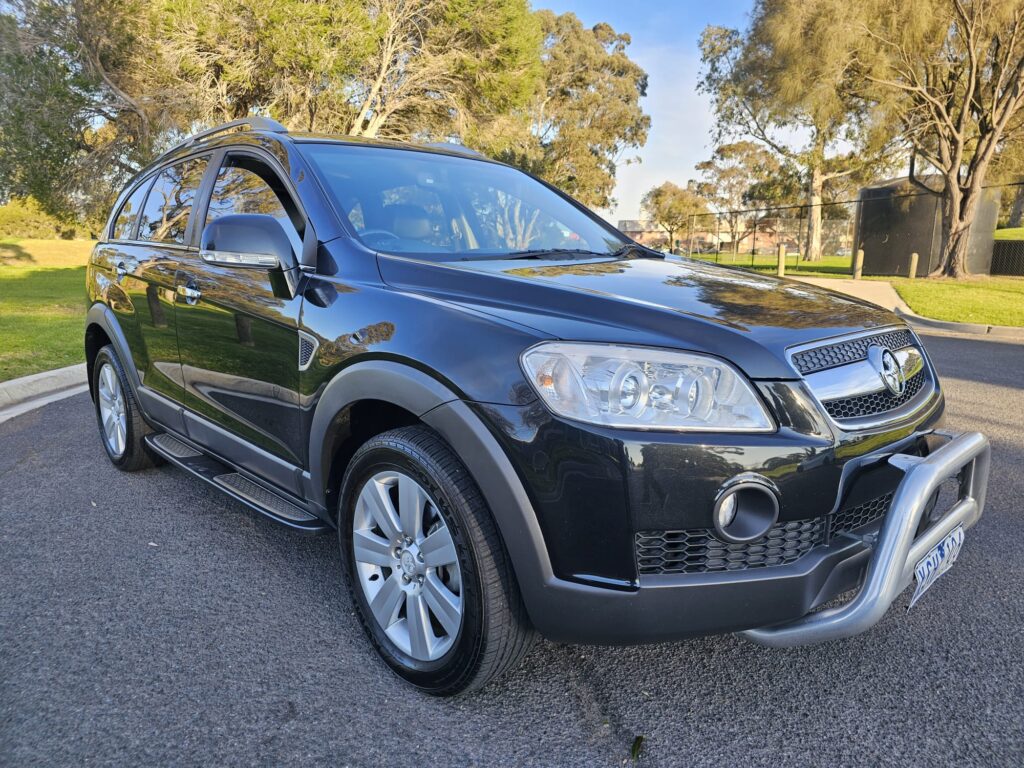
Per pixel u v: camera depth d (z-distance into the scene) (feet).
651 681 7.48
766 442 6.15
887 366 7.29
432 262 8.18
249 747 6.40
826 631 6.41
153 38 62.44
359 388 7.36
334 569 9.83
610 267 8.89
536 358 6.25
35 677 7.33
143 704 6.95
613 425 5.98
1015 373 23.70
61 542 10.53
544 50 130.00
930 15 62.34
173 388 11.20
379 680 7.42
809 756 6.39
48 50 64.34
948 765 6.26
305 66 60.75
